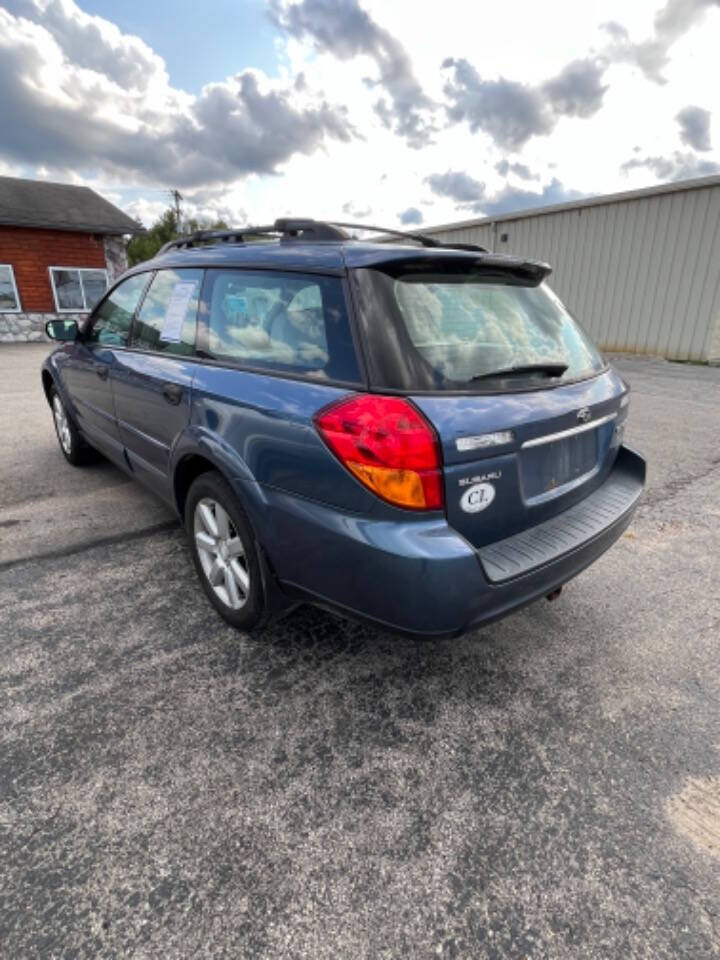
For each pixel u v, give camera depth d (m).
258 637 2.47
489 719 2.04
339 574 1.84
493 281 2.23
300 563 1.97
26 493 4.09
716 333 11.12
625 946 1.33
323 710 2.06
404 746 1.91
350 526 1.75
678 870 1.51
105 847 1.55
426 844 1.58
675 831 1.62
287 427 1.90
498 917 1.39
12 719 1.98
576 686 2.21
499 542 1.94
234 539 2.38
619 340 12.76
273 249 2.27
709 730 2.00
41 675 2.21
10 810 1.65
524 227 14.16
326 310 1.90
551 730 1.99
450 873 1.50
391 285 1.85
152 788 1.73
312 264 2.00
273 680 2.21
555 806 1.70
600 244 12.63
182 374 2.51
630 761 1.86
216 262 2.51
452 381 1.78
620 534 2.40
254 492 2.05
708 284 11.05
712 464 4.98
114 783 1.74
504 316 2.15
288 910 1.40
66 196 17.77
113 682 2.18
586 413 2.17
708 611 2.74
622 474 2.64
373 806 1.69
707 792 1.75
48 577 2.94
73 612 2.64
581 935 1.35
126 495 4.06
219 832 1.59
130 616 2.62
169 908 1.40
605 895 1.45
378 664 2.32
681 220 11.22
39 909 1.39
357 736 1.95
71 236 16.17
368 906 1.41
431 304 1.92
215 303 2.45
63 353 4.27
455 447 1.69
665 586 2.96
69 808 1.66
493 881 1.48
